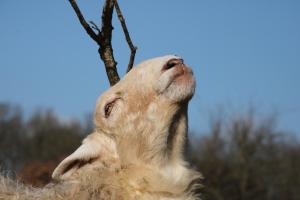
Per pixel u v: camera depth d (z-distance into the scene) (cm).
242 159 3950
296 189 4219
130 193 751
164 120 761
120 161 774
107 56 817
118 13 830
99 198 728
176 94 754
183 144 787
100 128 795
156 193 755
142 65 792
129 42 834
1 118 6500
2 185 746
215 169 3750
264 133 4097
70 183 746
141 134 766
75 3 785
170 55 783
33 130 6481
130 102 776
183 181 770
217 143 3972
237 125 4059
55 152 4906
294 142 4469
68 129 5475
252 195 3856
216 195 3644
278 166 4106
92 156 777
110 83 826
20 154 5569
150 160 764
